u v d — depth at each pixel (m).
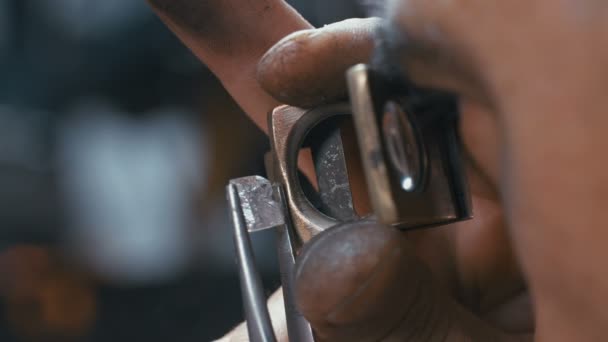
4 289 1.08
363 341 0.25
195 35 0.31
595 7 0.18
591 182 0.18
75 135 1.08
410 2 0.20
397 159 0.22
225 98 1.01
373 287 0.24
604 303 0.18
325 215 0.27
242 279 0.26
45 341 1.08
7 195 1.07
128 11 0.95
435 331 0.26
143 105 1.02
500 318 0.32
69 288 1.08
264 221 0.26
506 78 0.18
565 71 0.18
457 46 0.19
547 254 0.18
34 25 1.00
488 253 0.31
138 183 1.09
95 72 1.01
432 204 0.23
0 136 1.05
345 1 0.81
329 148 0.27
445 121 0.23
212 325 1.03
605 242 0.18
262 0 0.31
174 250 1.07
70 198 1.10
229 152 1.04
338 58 0.25
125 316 1.07
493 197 0.24
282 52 0.26
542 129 0.18
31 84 1.04
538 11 0.18
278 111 0.27
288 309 0.26
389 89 0.21
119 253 1.08
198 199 1.06
